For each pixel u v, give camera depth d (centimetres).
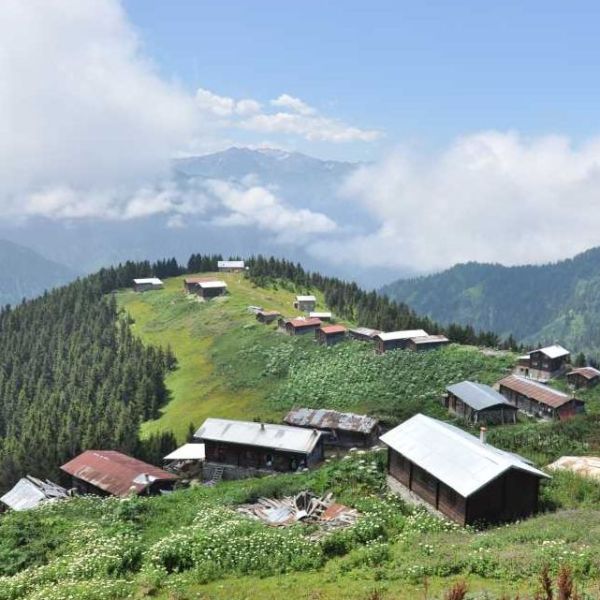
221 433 7800
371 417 9394
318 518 4200
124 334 17912
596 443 6397
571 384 12056
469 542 3184
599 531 3069
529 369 12550
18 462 9962
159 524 4275
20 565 3538
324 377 12738
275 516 4256
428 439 4616
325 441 8850
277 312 17700
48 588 2972
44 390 15900
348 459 5484
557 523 3388
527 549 2873
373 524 3531
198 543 3322
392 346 13488
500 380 10925
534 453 6106
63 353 17962
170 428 12031
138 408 13275
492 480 3828
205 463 7862
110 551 3344
